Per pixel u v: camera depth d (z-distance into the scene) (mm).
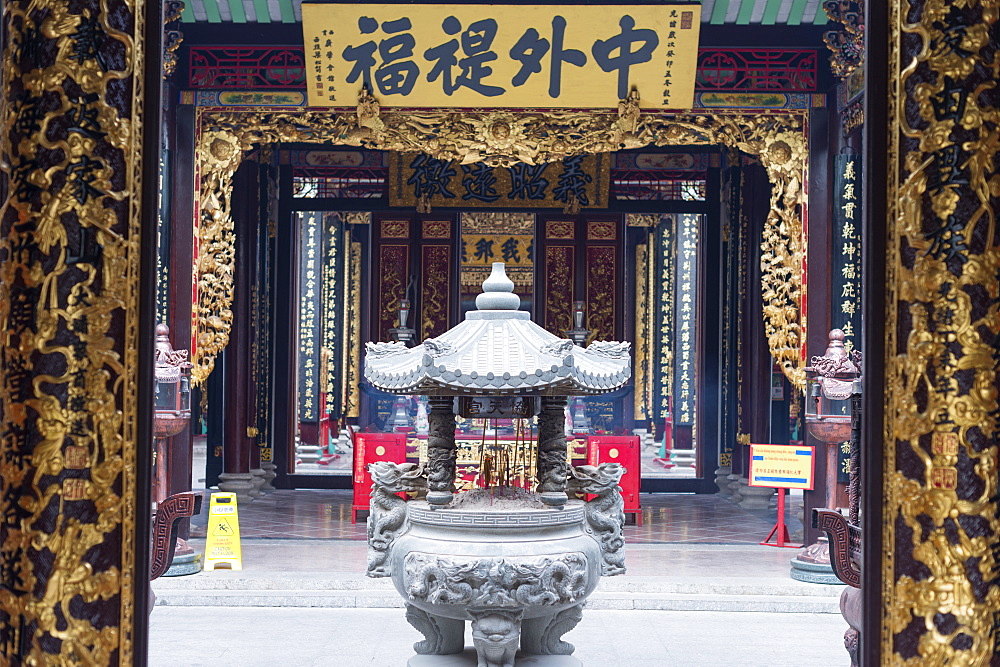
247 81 10180
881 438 3658
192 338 10141
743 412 14250
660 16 9352
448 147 10133
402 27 9422
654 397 21406
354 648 6934
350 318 21094
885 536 3633
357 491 11891
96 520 3430
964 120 3547
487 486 5547
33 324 3406
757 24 10188
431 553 5113
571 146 10102
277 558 9539
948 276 3557
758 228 14219
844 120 9938
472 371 5000
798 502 13688
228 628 7492
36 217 3406
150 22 3594
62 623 3406
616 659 6742
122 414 3473
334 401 20984
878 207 3682
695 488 15102
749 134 10297
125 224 3484
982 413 3545
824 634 7465
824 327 10078
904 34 3629
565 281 15445
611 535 5559
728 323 14750
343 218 20922
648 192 15367
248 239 14188
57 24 3432
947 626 3564
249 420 14523
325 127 10203
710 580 8602
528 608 5188
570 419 14688
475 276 19469
